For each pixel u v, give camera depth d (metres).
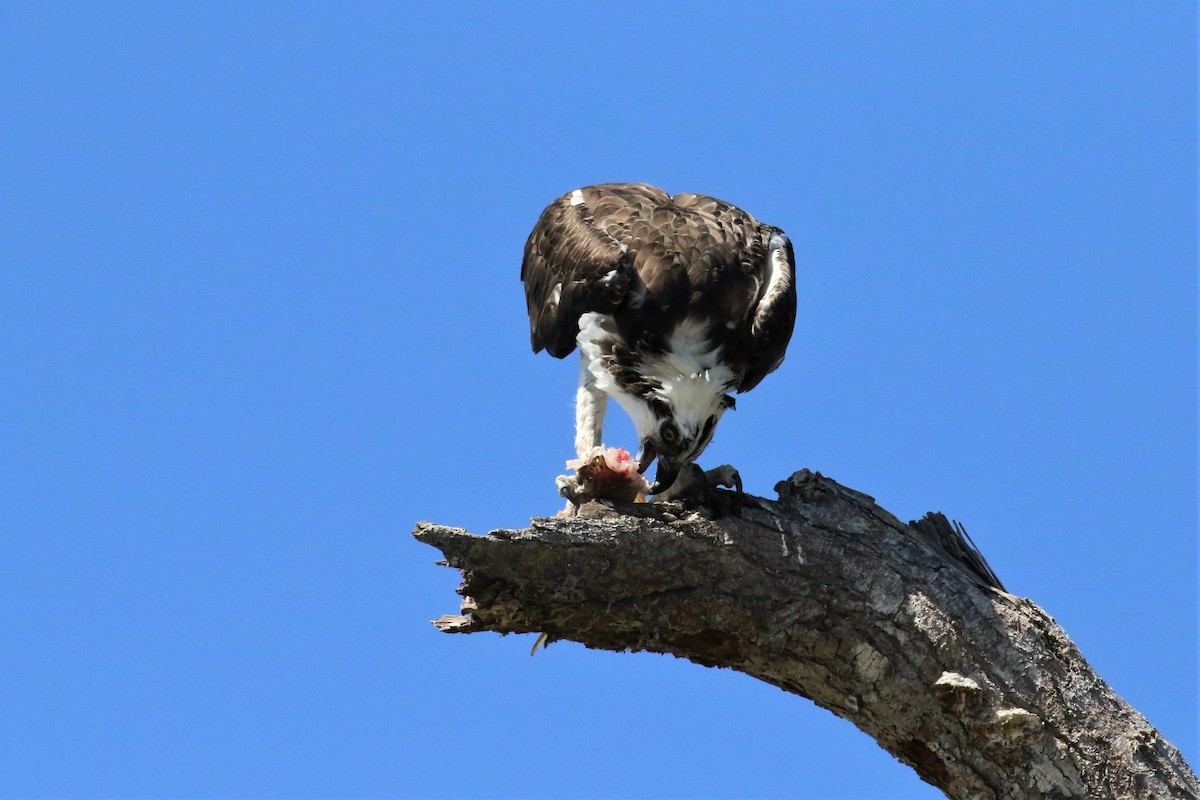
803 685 12.49
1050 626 12.31
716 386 13.55
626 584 11.57
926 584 12.11
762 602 11.95
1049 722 12.07
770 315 13.80
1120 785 12.03
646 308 13.91
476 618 11.41
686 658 12.52
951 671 11.98
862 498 12.65
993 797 12.14
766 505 12.38
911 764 12.68
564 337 14.61
